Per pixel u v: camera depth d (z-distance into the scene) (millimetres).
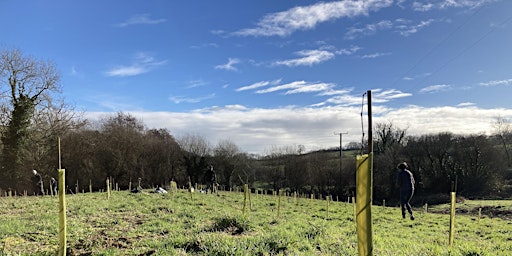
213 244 6863
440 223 16188
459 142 48625
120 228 9516
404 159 50719
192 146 56594
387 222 15703
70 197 19891
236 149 58344
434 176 49594
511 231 14109
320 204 25766
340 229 10156
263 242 7227
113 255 6633
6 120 35969
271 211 17312
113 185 50188
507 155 48875
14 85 35344
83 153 47906
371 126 3551
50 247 7348
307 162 58844
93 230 9172
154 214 12461
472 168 47688
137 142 53094
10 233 8477
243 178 58094
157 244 7285
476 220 19047
